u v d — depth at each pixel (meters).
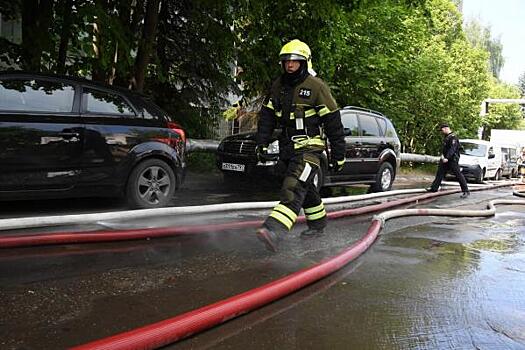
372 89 16.95
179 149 7.00
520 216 9.20
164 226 5.63
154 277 3.98
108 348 2.48
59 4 8.34
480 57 33.47
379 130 11.06
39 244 4.61
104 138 6.24
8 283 3.63
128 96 6.65
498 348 3.00
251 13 11.03
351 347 2.92
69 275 3.90
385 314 3.48
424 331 3.21
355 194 11.36
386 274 4.47
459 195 12.73
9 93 5.67
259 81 12.04
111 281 3.82
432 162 21.84
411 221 7.54
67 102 6.07
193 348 2.78
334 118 4.86
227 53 12.28
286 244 5.33
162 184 6.85
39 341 2.74
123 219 5.83
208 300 3.53
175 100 13.71
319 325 3.22
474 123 32.12
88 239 4.84
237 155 9.20
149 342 2.65
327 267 4.25
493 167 20.25
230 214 6.93
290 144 4.91
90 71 9.03
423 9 11.31
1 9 9.25
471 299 3.92
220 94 14.10
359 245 5.16
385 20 16.23
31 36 8.53
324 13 10.37
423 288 4.13
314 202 5.52
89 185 6.18
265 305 3.49
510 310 3.70
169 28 12.50
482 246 6.02
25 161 5.68
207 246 5.08
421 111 26.73
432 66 20.22
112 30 8.34
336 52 13.58
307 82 4.85
